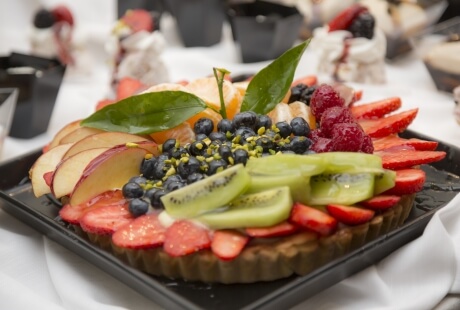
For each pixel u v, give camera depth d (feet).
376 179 2.54
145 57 3.75
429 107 3.59
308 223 2.43
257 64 4.10
